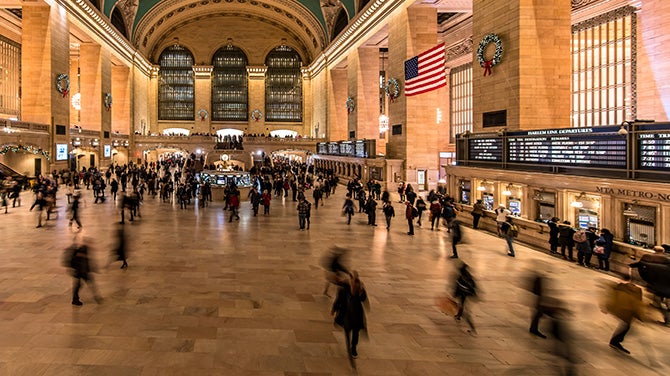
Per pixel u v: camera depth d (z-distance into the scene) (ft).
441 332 22.71
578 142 39.34
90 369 17.98
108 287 28.76
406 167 95.81
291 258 38.04
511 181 47.62
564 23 54.85
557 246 39.58
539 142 44.52
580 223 38.88
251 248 41.73
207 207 71.31
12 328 21.80
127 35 161.38
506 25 56.90
